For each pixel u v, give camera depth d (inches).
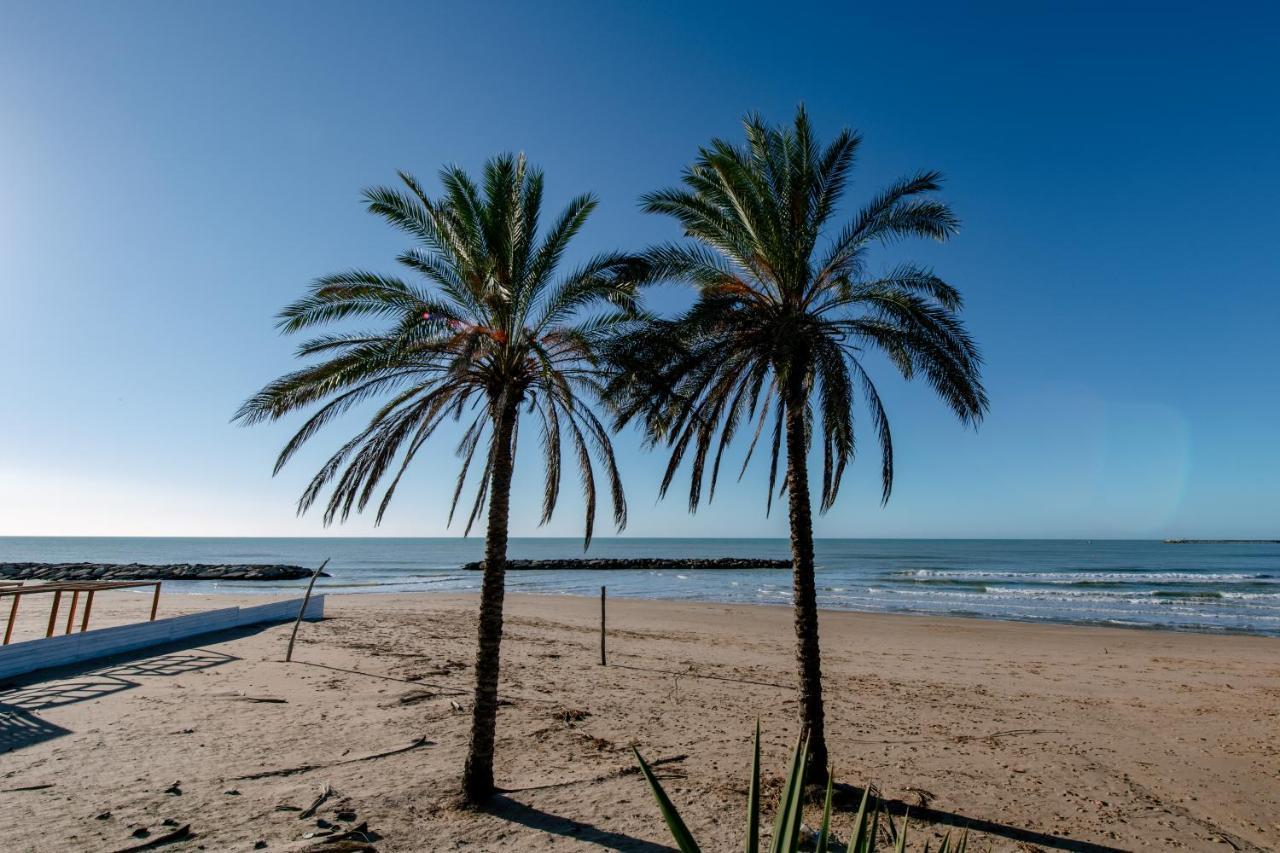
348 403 298.7
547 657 618.2
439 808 260.1
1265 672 619.8
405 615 926.4
